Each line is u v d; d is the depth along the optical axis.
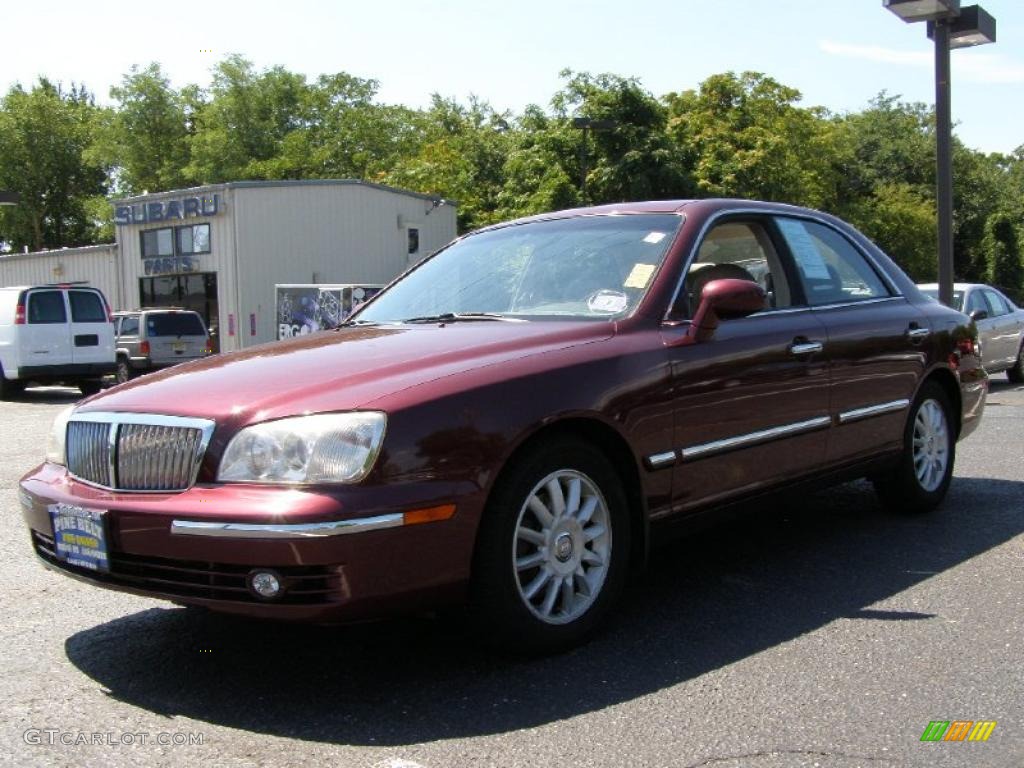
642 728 3.05
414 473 3.20
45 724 3.18
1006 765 2.79
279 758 2.90
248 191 28.06
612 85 36.62
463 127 58.47
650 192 35.44
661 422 3.95
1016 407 11.71
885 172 70.50
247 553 3.08
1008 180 80.56
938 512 5.91
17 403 17.47
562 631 3.63
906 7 11.35
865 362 5.07
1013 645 3.70
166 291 30.55
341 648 3.83
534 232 4.95
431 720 3.14
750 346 4.37
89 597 4.61
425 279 5.00
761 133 43.22
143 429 3.43
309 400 3.29
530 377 3.55
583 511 3.72
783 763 2.80
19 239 56.66
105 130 54.41
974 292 14.60
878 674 3.45
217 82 53.91
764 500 4.54
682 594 4.42
